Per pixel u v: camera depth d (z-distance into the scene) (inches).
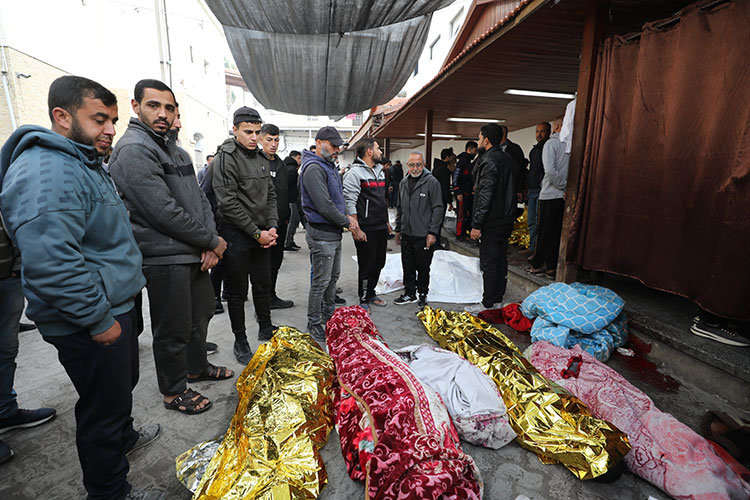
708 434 77.1
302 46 195.6
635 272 116.6
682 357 99.8
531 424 75.5
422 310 143.3
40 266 45.7
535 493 65.9
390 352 92.0
